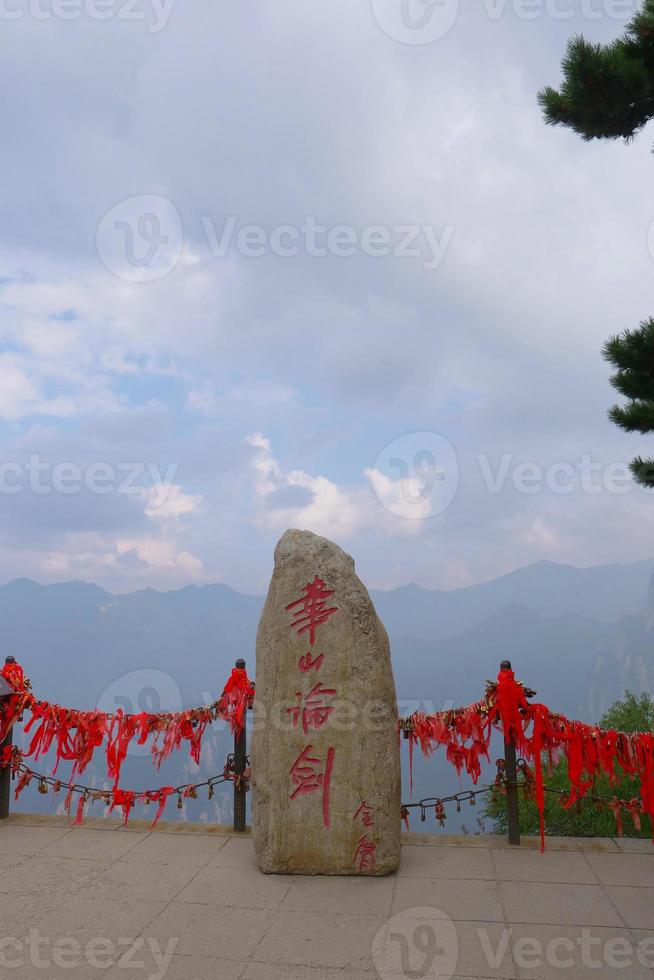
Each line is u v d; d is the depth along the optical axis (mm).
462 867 5062
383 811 4922
